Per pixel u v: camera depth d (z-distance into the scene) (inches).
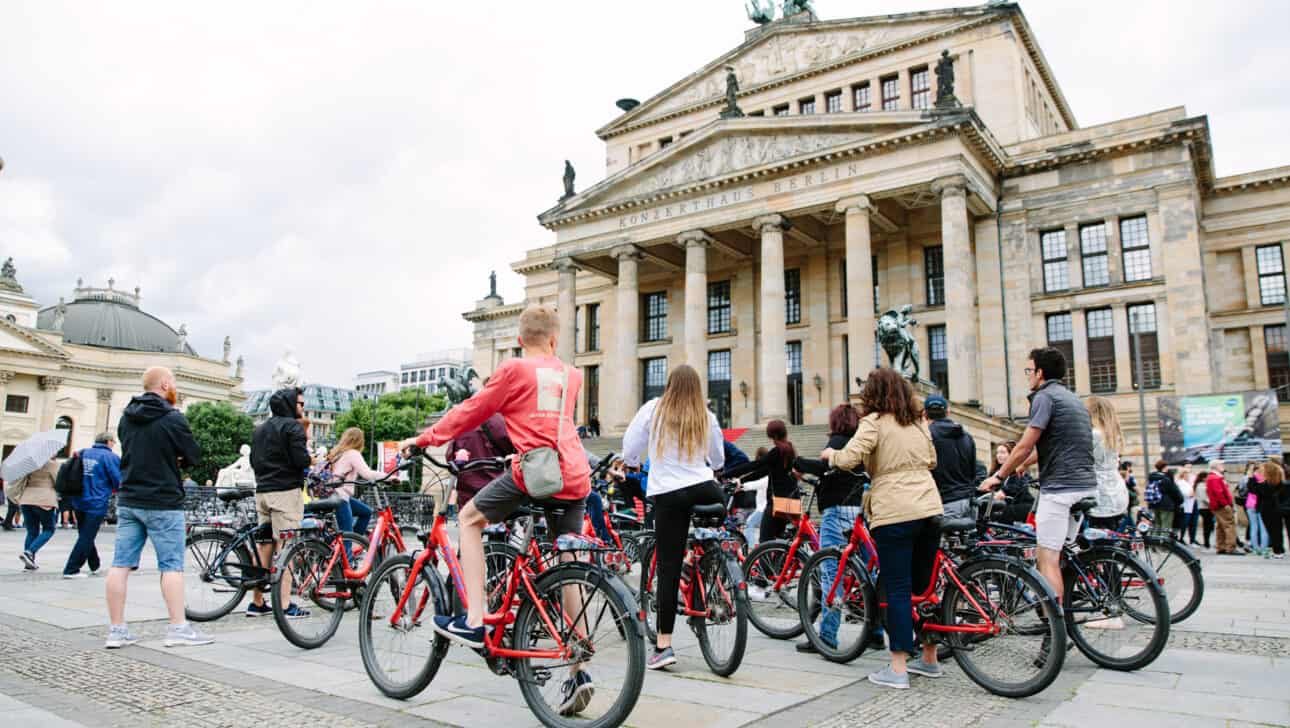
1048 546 363.3
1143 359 1589.6
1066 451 362.0
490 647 264.1
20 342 3634.4
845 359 1924.2
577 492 271.1
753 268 2084.2
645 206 1956.2
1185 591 449.1
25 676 314.3
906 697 303.0
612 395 2321.6
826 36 2153.1
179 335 5211.6
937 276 1829.5
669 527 336.8
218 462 3887.8
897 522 319.3
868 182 1637.6
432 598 286.4
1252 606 541.3
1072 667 363.9
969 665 320.5
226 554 466.0
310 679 320.8
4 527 1350.9
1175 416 1304.1
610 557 502.3
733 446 493.7
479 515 270.1
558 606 258.1
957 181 1539.1
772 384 1690.5
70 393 3998.5
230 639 403.5
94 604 506.9
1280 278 1704.0
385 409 4527.6
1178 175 1582.2
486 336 3046.3
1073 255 1675.7
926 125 1565.0
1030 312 1688.0
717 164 1861.5
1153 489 1089.4
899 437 326.3
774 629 430.9
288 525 457.4
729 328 2145.7
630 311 1966.0
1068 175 1692.9
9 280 4028.1
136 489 374.3
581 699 253.4
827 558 377.7
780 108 2204.7
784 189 1747.0
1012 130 1835.6
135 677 317.4
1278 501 990.4
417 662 291.9
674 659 341.1
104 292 5433.1
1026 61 1996.8
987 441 1433.3
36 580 637.9
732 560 337.4
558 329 293.4
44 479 722.8
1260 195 1738.4
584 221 2069.4
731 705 287.3
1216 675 342.3
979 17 1903.3
